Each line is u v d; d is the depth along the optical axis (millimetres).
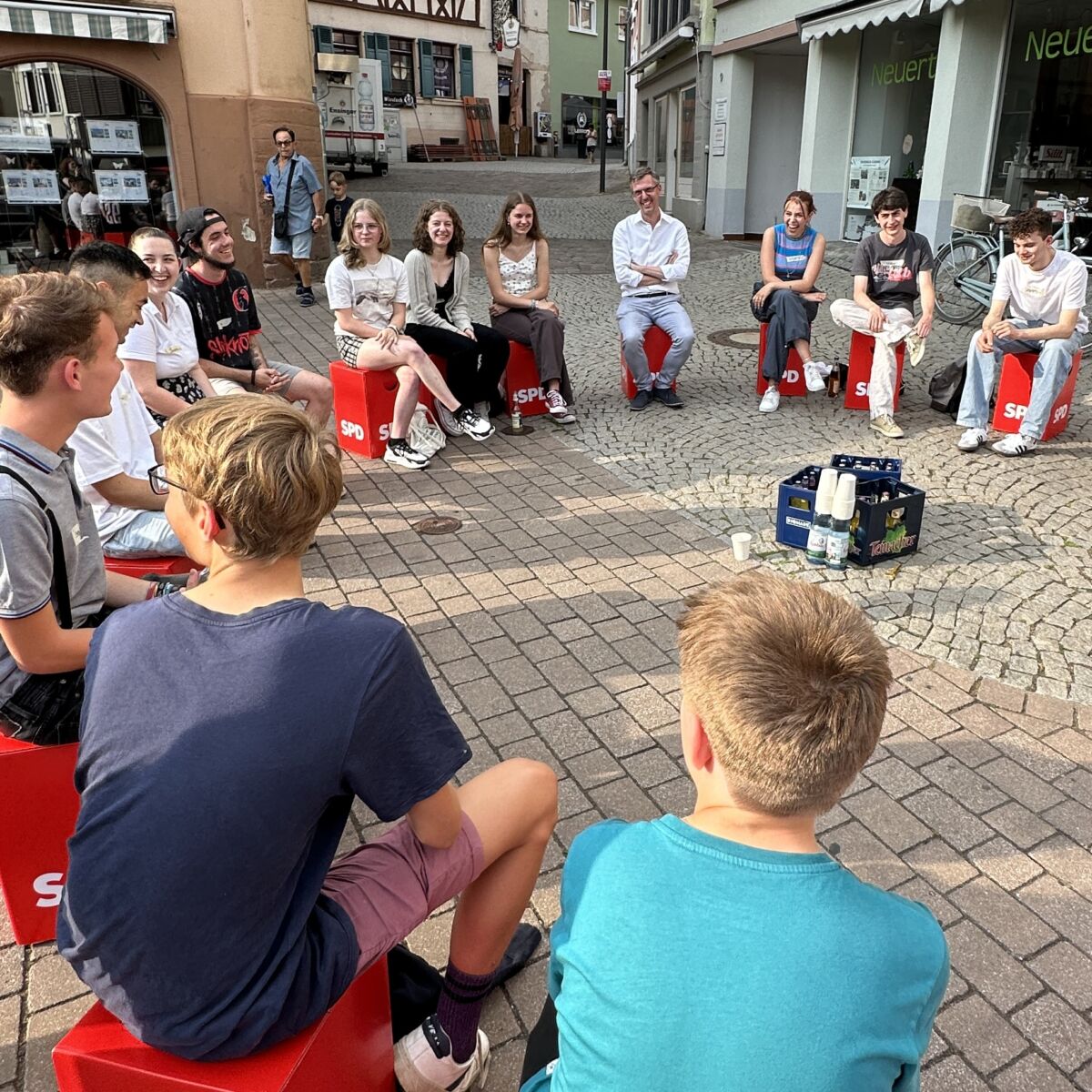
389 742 1456
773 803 1187
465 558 4438
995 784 2867
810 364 6586
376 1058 1740
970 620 3783
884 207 6078
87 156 10172
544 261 6480
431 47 32938
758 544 4527
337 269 5617
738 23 14023
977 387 5676
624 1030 1117
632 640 3697
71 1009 2174
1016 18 10164
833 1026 1069
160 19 9586
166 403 4152
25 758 2119
